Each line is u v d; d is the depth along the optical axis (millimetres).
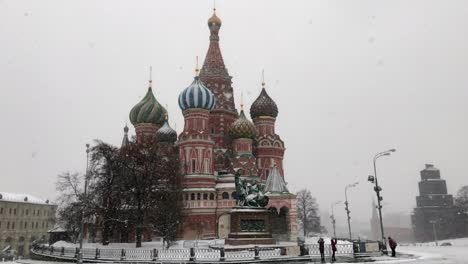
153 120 92688
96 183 60438
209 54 98750
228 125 92125
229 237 48625
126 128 97438
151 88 95750
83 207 55406
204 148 78188
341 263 33562
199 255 40531
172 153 71375
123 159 60250
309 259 38094
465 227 144875
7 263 45312
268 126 93812
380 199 48562
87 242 70188
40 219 141375
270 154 90188
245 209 48469
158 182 60625
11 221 127875
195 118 81000
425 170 175875
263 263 36469
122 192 59281
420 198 172250
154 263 37531
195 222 73500
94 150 61656
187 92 81688
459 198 149500
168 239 55625
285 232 63406
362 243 41906
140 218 57938
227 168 85125
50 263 44188
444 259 38000
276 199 64125
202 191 74750
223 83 95500
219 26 102312
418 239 168500
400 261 35438
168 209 58281
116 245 60312
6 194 133250
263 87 96625
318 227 124438
